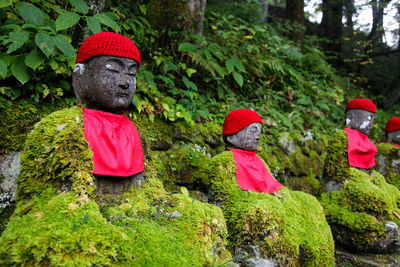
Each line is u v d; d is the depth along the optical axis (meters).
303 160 4.71
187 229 1.80
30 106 2.43
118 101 1.90
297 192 2.91
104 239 1.40
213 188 2.66
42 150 1.68
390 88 8.75
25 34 2.14
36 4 2.83
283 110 5.46
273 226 2.26
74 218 1.46
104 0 2.99
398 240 3.13
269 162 4.10
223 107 4.31
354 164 3.68
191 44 4.06
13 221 1.52
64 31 2.72
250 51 5.01
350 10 7.62
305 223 2.58
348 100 7.41
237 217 2.35
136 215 1.77
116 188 1.87
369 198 3.28
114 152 1.83
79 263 1.28
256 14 6.41
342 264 3.03
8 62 2.28
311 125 5.53
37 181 1.68
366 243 3.11
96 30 2.29
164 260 1.53
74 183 1.61
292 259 2.29
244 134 2.84
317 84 6.57
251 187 2.66
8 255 1.25
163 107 3.32
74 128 1.74
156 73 3.99
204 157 3.46
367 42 8.98
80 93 1.92
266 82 5.46
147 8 4.45
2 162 2.13
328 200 3.57
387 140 5.27
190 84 3.83
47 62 2.42
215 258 1.88
